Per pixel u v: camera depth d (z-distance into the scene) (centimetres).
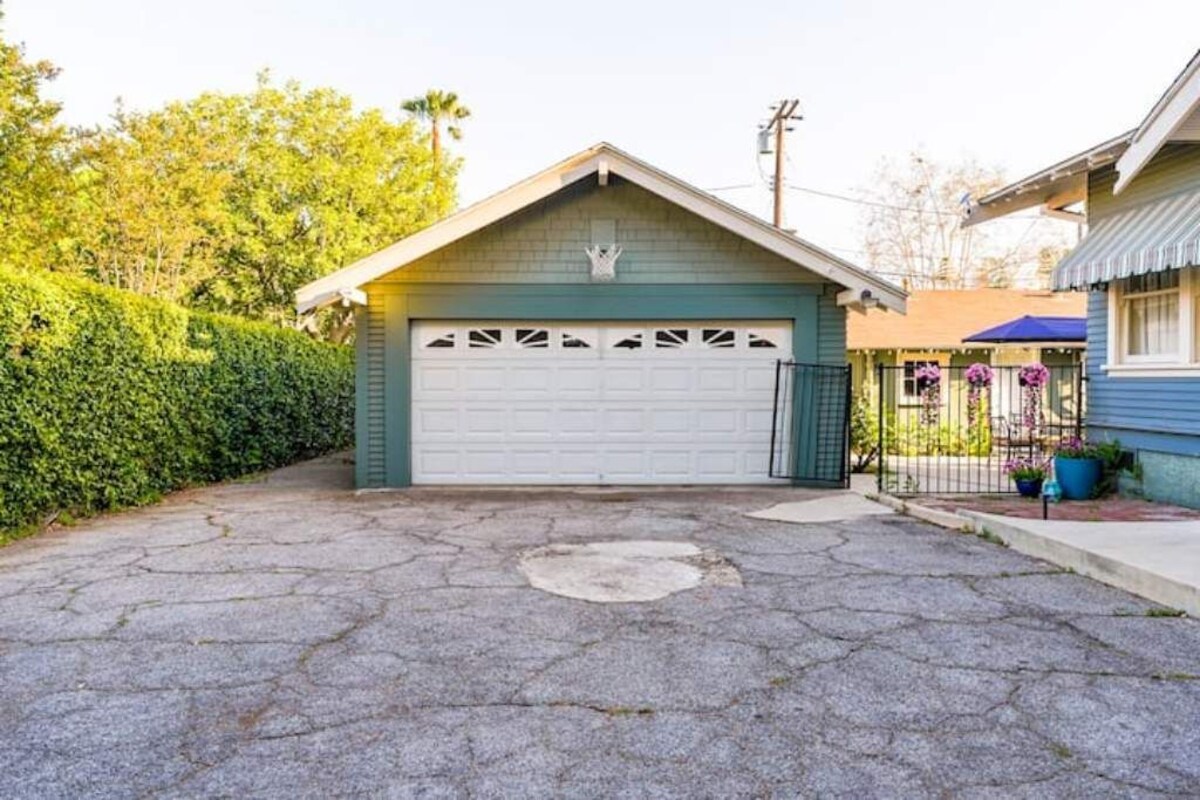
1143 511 754
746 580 566
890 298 1013
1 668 398
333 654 417
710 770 295
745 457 1068
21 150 1424
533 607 501
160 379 973
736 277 1055
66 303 791
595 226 1051
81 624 467
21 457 740
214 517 834
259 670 395
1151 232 763
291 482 1138
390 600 517
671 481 1066
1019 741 317
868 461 1250
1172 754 306
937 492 966
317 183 2150
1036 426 1248
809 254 1007
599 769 296
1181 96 641
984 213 1059
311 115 2206
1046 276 3178
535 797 277
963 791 280
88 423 829
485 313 1047
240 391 1209
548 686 375
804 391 1057
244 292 2094
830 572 587
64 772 294
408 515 841
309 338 1588
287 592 536
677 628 459
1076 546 589
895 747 313
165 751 311
